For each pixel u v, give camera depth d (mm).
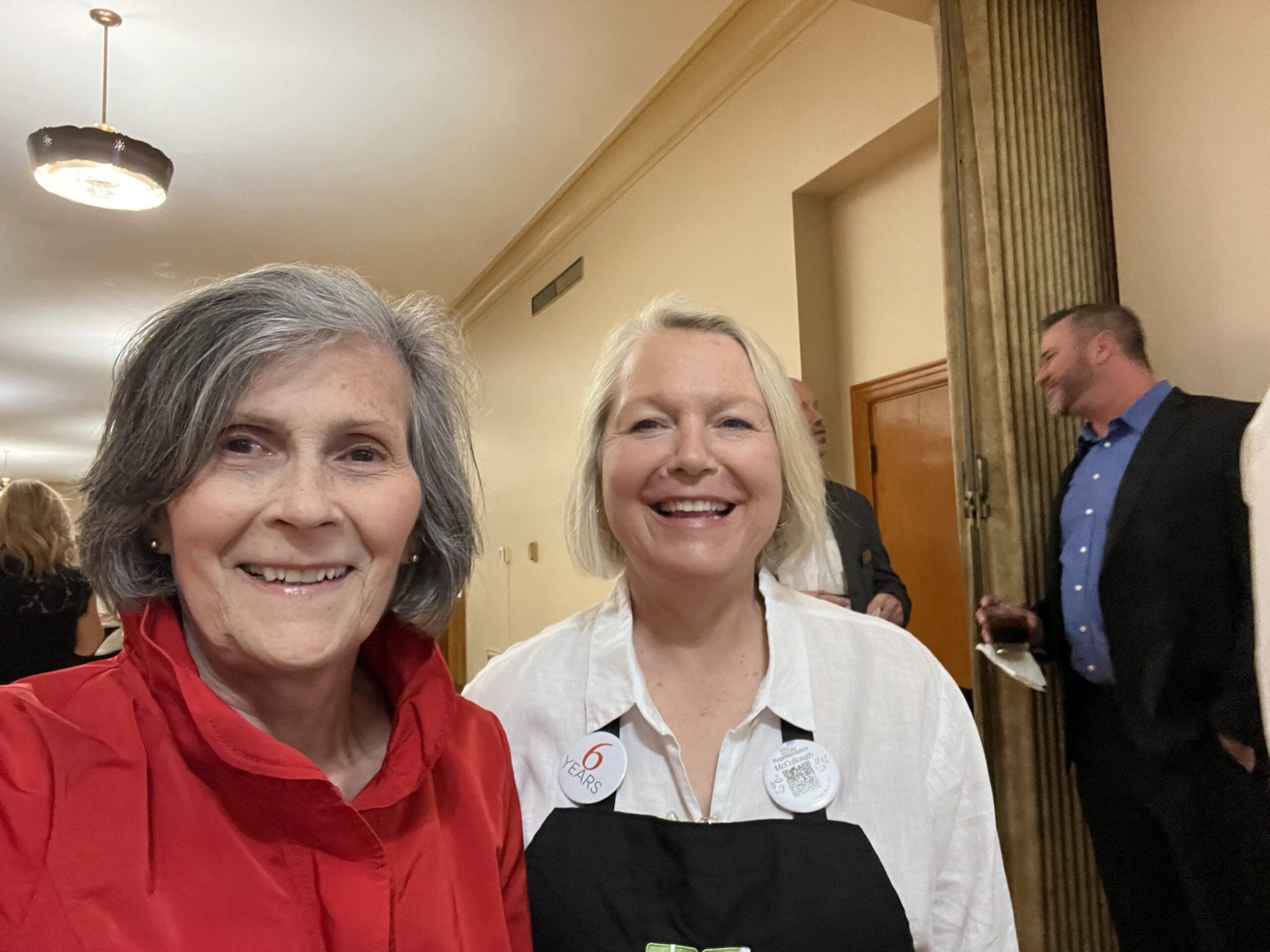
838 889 932
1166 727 1456
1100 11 2004
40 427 12586
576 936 949
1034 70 2057
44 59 3521
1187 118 1776
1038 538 1969
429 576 917
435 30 3406
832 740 1051
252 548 694
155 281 6336
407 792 758
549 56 3613
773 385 1128
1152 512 1490
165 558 758
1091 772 1742
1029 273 2004
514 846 950
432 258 6133
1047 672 1943
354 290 773
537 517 5840
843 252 3145
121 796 625
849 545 2307
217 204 5023
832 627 1156
